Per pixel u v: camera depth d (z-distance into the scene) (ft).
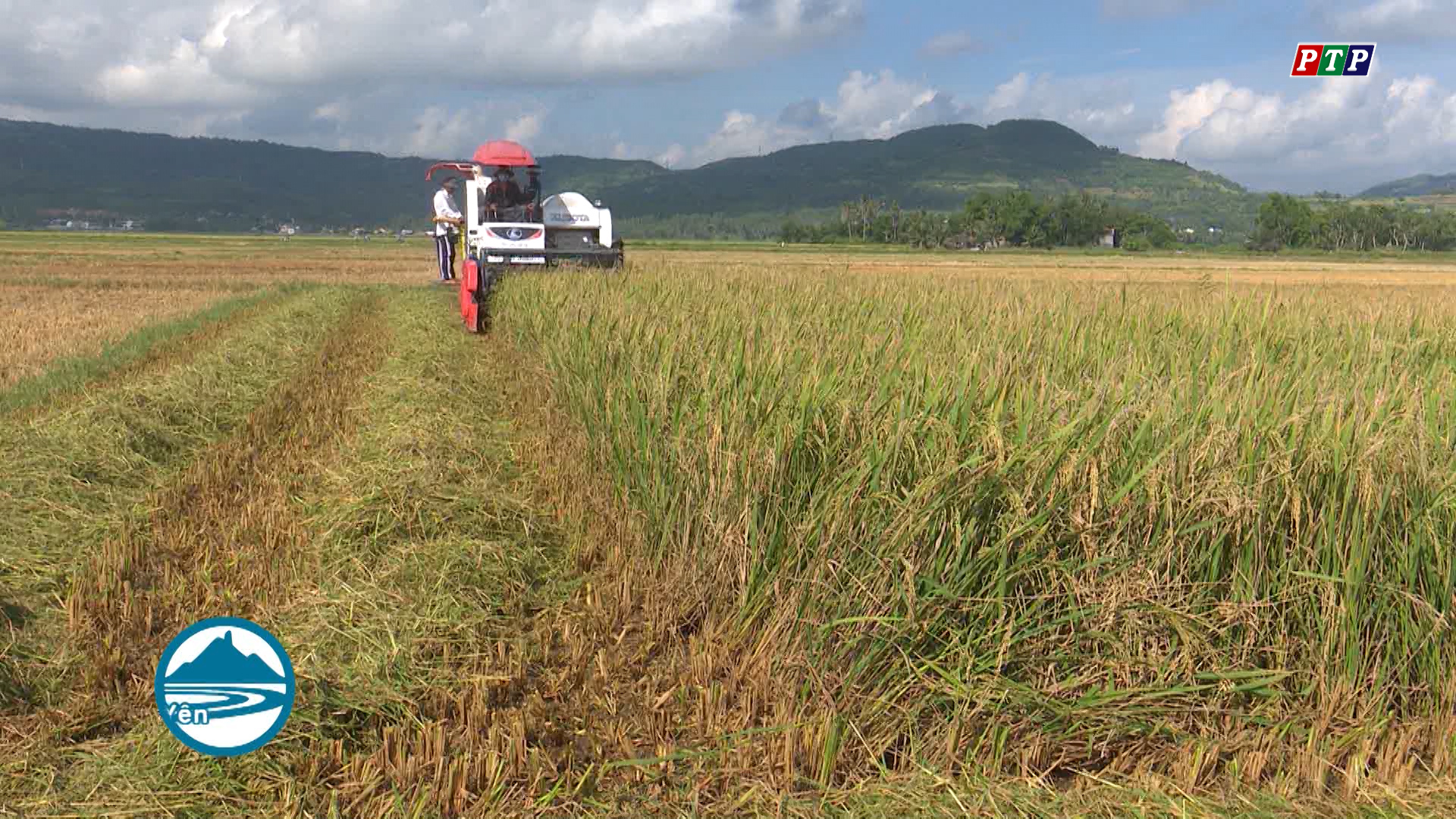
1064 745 11.07
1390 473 11.28
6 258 158.61
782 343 18.78
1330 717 11.22
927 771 10.60
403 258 190.60
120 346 45.06
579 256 53.21
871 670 11.55
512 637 14.33
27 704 11.99
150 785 10.05
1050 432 11.96
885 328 24.30
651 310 28.45
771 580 12.84
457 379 33.24
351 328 52.29
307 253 230.68
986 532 11.57
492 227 54.08
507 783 10.54
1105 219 495.41
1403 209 465.47
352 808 9.93
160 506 19.92
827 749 10.73
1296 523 11.34
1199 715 11.21
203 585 15.84
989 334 22.18
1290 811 10.27
